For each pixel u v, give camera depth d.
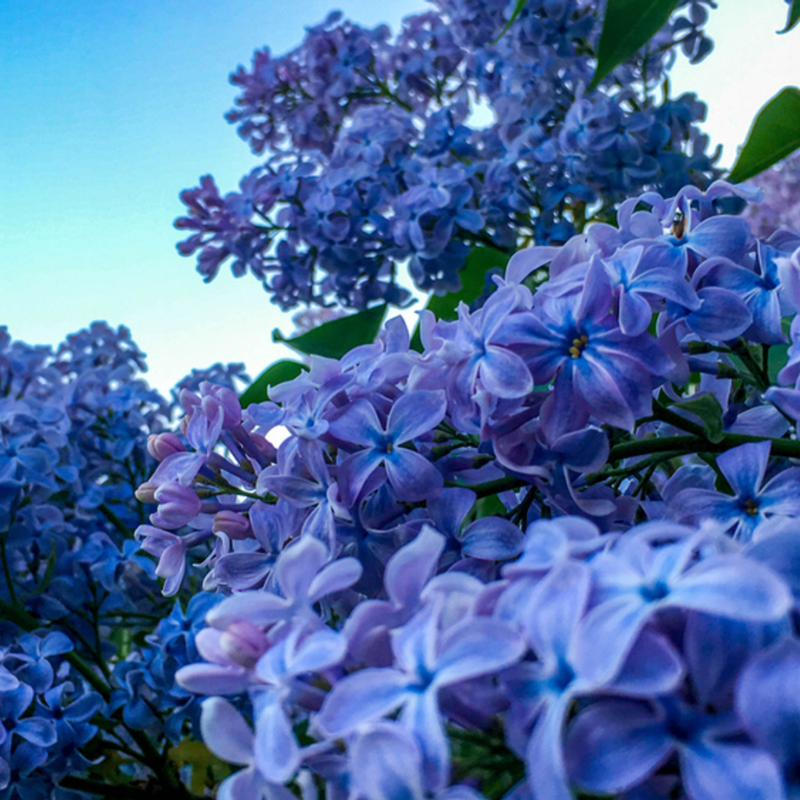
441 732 0.09
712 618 0.09
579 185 0.34
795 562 0.10
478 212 0.35
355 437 0.16
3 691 0.21
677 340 0.16
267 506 0.18
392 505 0.17
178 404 0.39
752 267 0.17
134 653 0.26
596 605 0.10
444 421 0.18
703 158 0.34
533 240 0.35
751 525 0.15
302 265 0.38
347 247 0.36
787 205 0.61
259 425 0.19
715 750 0.09
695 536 0.10
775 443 0.16
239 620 0.12
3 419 0.29
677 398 0.17
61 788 0.22
